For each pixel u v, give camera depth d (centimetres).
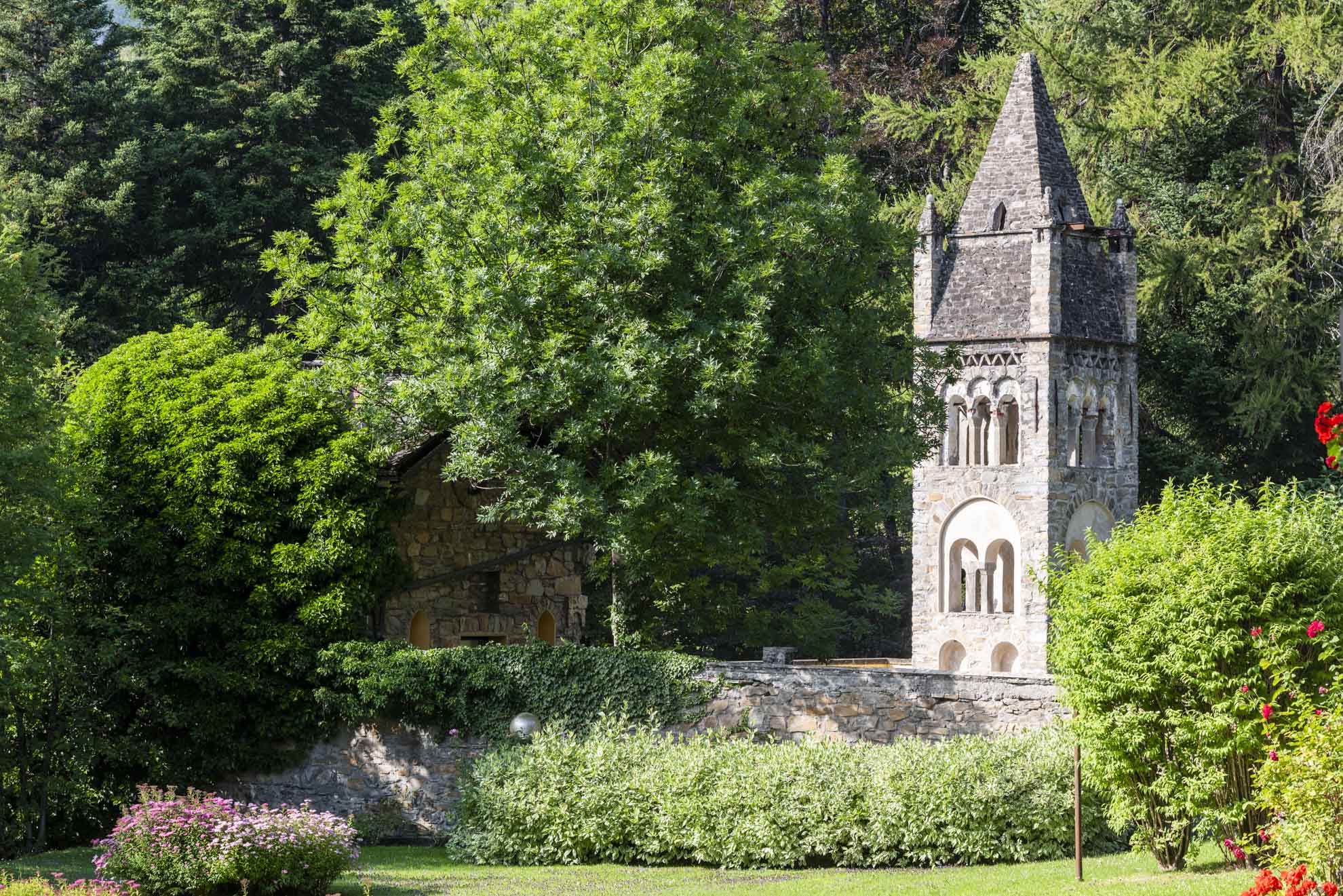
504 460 2642
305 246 2970
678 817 2336
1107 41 4447
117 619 2786
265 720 2745
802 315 2869
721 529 2978
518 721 2600
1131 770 1898
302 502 2755
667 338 2741
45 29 4512
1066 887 1812
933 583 3578
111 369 2912
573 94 2820
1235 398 4253
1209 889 1672
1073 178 3641
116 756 2731
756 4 4516
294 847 2062
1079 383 3531
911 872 2158
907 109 4531
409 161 3014
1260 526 1855
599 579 3159
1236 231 4253
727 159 2930
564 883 2164
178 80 4719
